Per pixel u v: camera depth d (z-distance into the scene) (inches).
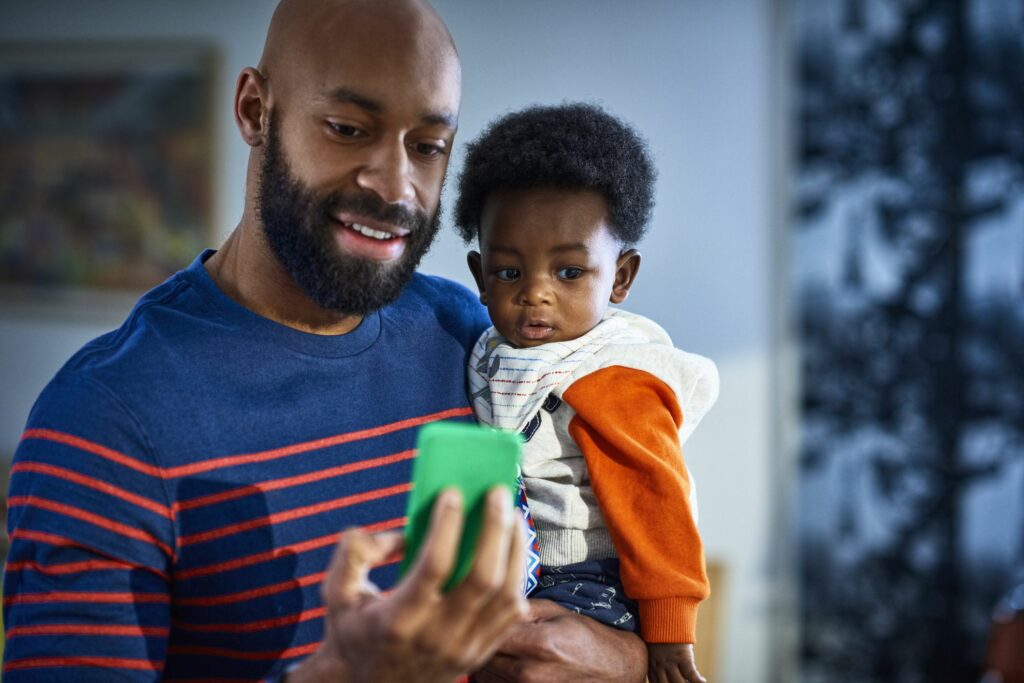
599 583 43.6
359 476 39.8
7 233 152.0
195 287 40.4
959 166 125.6
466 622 28.3
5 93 150.4
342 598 29.4
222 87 143.4
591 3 132.1
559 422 44.8
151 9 144.7
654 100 131.6
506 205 44.8
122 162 147.8
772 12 129.2
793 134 129.9
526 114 47.4
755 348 132.0
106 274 150.2
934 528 128.6
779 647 132.8
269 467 37.8
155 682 35.1
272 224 38.2
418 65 37.1
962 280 126.6
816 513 132.0
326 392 39.8
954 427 127.6
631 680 41.4
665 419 43.8
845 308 129.9
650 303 133.3
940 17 124.6
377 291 38.5
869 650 130.7
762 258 131.3
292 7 38.3
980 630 127.8
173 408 36.4
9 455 151.9
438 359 44.7
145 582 35.4
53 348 152.5
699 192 131.6
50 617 33.9
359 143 37.2
